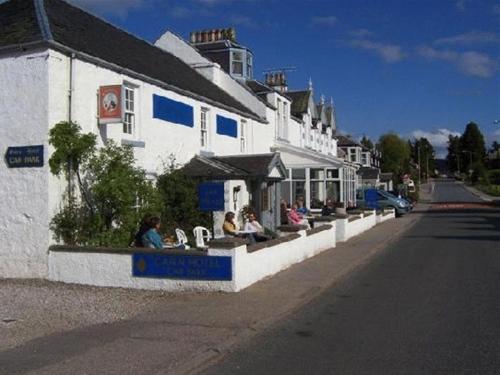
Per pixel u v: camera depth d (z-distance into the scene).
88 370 6.43
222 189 16.36
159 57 21.78
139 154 16.23
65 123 12.73
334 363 6.86
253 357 7.20
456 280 12.77
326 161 29.11
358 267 15.15
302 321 9.12
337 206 27.52
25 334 8.14
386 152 103.75
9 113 12.91
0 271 12.91
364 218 26.61
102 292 11.29
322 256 16.91
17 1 15.14
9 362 6.74
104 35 17.70
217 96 23.05
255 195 21.50
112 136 14.80
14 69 12.90
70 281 12.20
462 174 152.75
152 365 6.62
